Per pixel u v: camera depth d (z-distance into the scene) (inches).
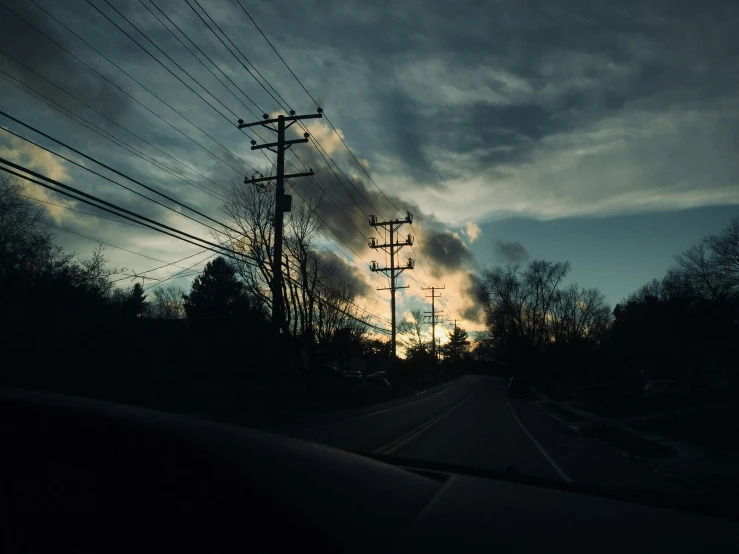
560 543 85.2
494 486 115.0
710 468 510.9
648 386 1855.3
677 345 1781.5
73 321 1023.0
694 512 126.9
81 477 87.4
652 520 101.7
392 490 93.2
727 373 1689.2
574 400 1891.0
